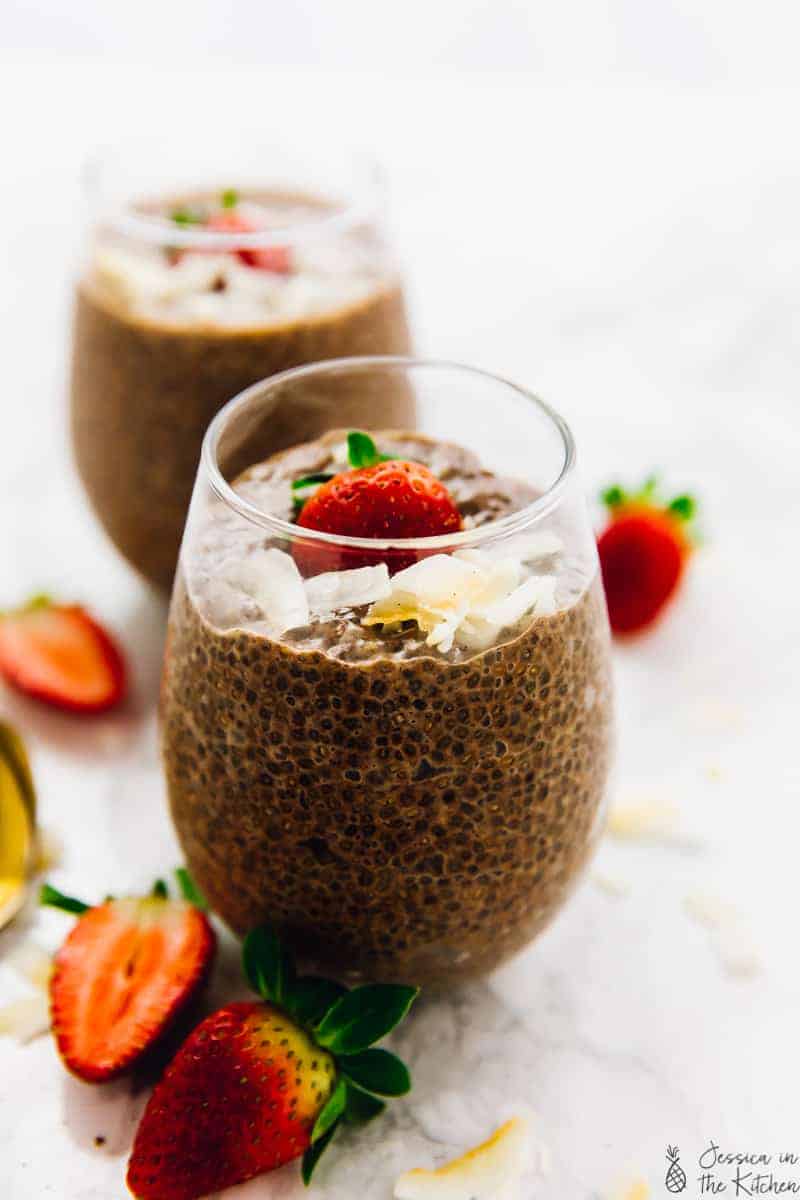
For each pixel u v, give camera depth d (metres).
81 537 0.49
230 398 0.41
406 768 0.31
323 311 0.41
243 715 0.32
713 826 0.40
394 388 0.36
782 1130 0.34
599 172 0.72
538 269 0.64
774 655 0.45
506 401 0.35
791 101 0.78
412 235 0.66
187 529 0.34
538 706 0.31
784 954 0.37
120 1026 0.34
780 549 0.49
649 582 0.45
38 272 0.64
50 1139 0.33
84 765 0.41
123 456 0.42
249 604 0.31
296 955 0.34
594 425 0.54
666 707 0.43
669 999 0.36
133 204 0.45
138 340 0.41
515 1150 0.33
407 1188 0.32
